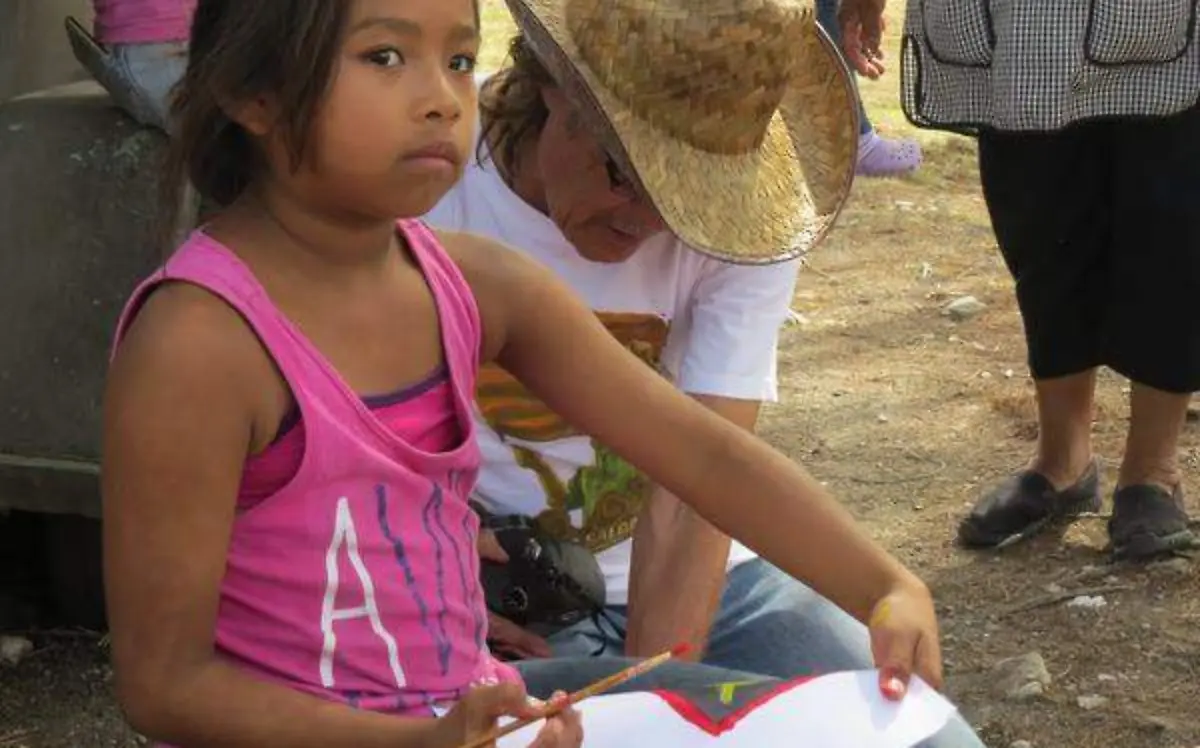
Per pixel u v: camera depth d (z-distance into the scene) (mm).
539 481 3254
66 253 4488
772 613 3246
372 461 2104
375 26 2018
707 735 2217
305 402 2057
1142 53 4676
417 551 2158
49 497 4379
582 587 3207
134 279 4441
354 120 2031
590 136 3012
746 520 2459
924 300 7770
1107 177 5109
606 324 3246
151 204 4508
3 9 4793
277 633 2100
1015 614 5125
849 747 2211
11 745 4316
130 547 2006
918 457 6234
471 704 1969
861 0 5945
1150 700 4680
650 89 2930
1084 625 5047
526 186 3205
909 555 5535
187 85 2137
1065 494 5566
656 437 2451
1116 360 5270
